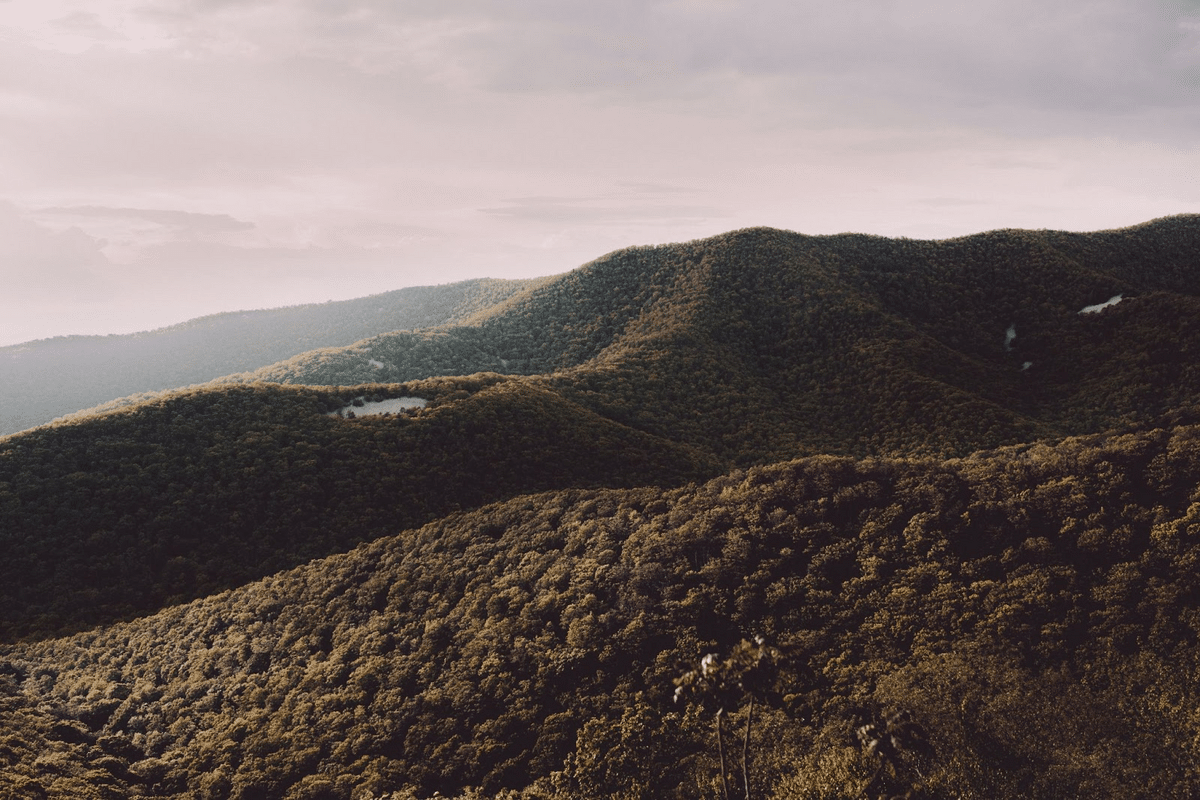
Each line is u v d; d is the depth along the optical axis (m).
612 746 40.16
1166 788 31.09
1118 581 41.50
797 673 41.06
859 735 29.88
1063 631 40.03
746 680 23.31
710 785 36.25
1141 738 33.41
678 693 24.17
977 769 32.62
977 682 37.50
